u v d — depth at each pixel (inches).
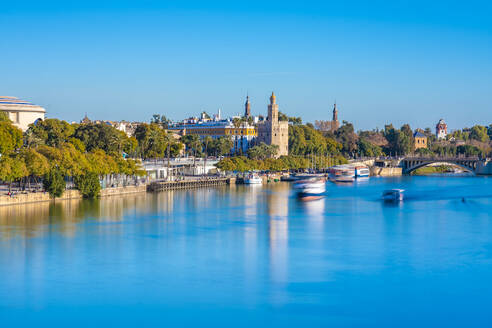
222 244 4468.5
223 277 3572.8
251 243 4522.6
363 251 4271.7
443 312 3038.9
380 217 5984.3
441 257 4094.5
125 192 7652.6
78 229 4945.9
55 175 6338.6
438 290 3358.8
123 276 3572.8
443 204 7263.8
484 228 5285.4
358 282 3489.2
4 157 5713.6
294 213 6235.2
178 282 3469.5
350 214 6210.6
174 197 7573.8
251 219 5748.0
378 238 4768.7
